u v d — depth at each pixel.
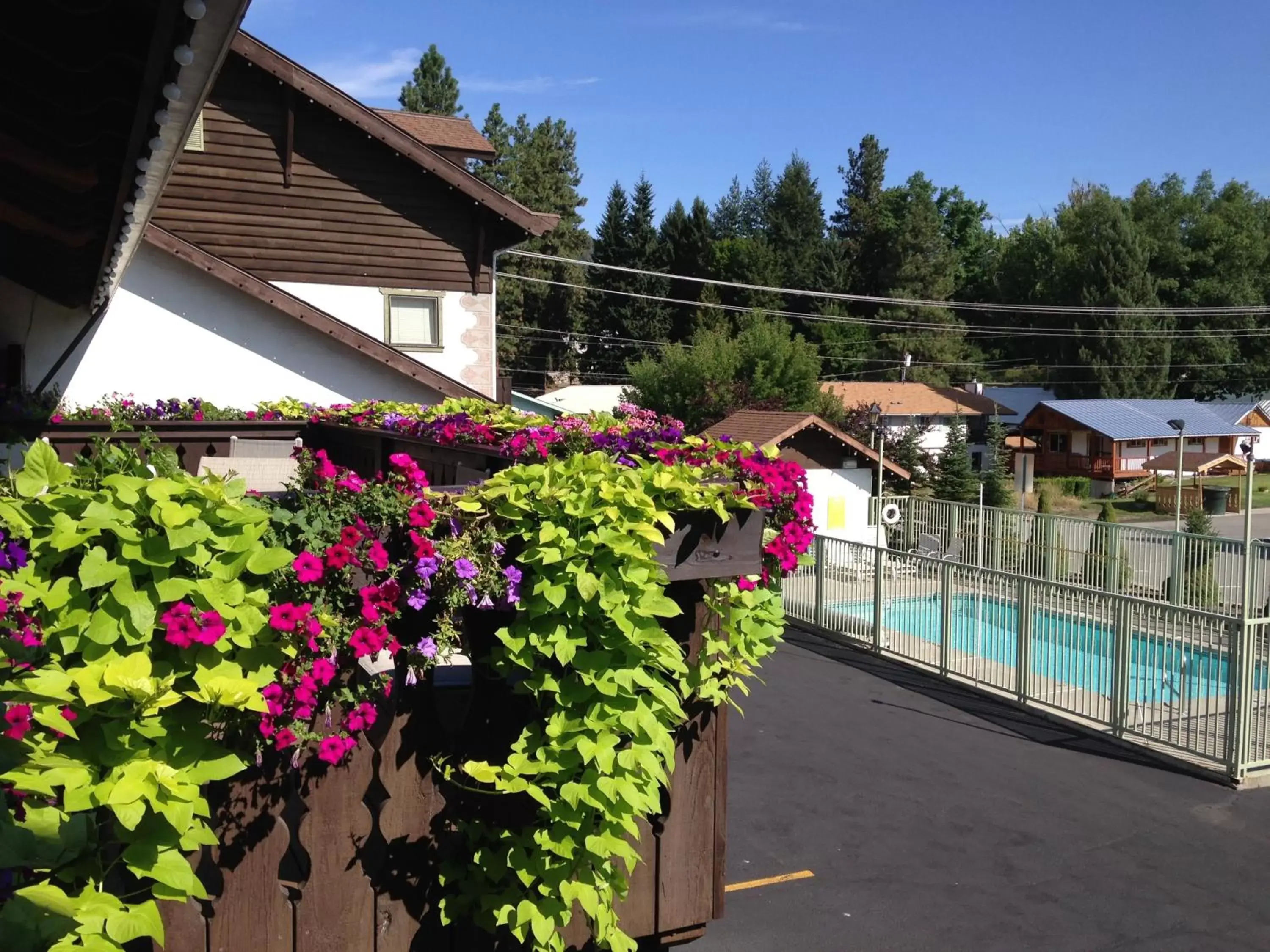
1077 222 58.69
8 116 3.71
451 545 2.66
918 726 9.69
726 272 64.25
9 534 2.24
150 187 4.51
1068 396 55.09
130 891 2.50
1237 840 6.91
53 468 2.35
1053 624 10.11
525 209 15.20
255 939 2.62
